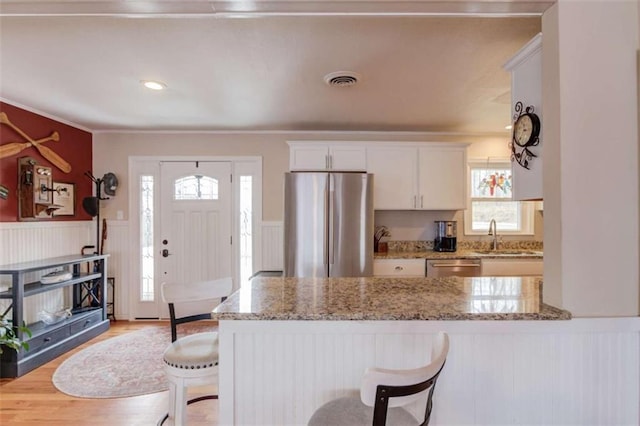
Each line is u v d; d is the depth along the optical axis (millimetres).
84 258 3553
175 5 1370
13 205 3191
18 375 2742
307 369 1469
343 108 3271
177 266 4266
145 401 2424
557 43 1392
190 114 3496
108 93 2887
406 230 4219
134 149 4223
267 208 4234
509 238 4254
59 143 3727
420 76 2504
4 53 2166
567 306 1420
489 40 1990
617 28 1407
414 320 1441
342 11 1419
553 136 1428
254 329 1445
